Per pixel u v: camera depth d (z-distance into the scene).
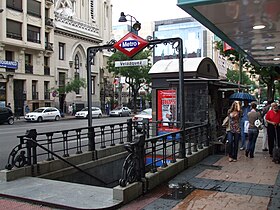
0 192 6.53
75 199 6.05
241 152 11.24
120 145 11.95
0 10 30.28
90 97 11.23
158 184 7.12
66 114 44.38
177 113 12.10
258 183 7.26
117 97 58.69
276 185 7.10
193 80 11.47
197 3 5.22
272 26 6.75
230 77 47.84
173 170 7.93
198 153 9.64
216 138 11.48
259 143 13.95
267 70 18.86
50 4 41.81
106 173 10.91
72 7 47.84
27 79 38.25
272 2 5.23
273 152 9.60
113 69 48.19
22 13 37.09
